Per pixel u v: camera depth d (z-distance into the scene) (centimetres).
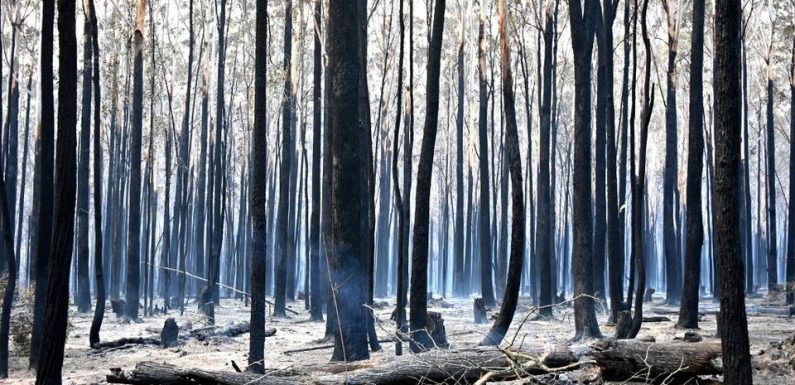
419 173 1171
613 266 1641
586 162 1448
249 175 4075
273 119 4938
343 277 1131
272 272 4912
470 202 4431
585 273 1418
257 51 1020
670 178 3014
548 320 2144
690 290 1683
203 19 4066
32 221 2989
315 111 2278
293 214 3562
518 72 4947
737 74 674
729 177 673
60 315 729
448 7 5231
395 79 4831
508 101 1112
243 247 4412
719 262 679
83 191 2822
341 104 1162
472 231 5356
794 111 3394
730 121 671
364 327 1137
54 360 723
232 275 4934
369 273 1345
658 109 5931
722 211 675
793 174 3344
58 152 734
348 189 1149
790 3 3834
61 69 737
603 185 2241
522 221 1090
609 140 2169
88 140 2781
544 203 2334
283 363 1245
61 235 730
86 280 2803
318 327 2102
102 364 1287
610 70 2123
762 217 6134
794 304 2777
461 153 3969
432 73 1184
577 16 1477
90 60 2677
